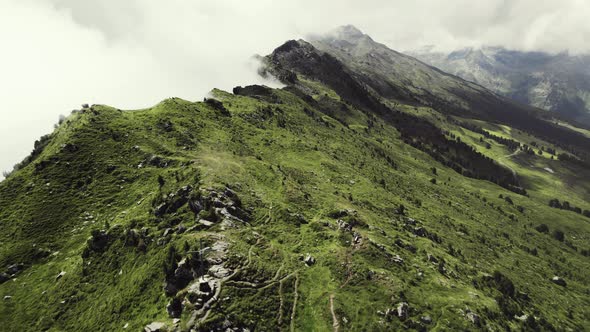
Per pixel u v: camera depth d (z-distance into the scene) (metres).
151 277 91.81
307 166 192.00
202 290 83.50
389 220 153.12
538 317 126.31
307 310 88.44
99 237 111.75
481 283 130.62
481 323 99.56
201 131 185.88
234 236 102.81
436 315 96.81
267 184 146.00
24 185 141.62
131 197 131.62
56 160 149.38
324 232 117.75
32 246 119.12
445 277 118.81
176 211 113.81
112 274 101.31
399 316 91.25
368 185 191.00
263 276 92.56
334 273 100.81
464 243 177.38
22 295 104.50
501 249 196.62
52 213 129.88
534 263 197.12
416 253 129.12
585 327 140.00
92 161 149.88
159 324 77.62
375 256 111.44
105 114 178.50
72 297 98.56
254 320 81.31
